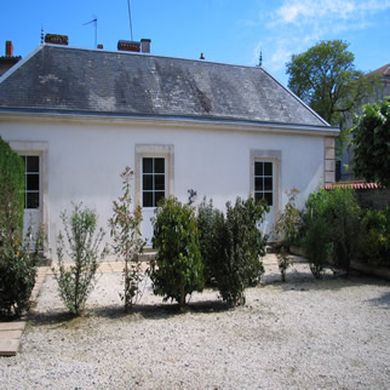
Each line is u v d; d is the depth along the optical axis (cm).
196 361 363
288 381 327
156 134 945
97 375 334
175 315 502
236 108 1062
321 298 591
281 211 1066
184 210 538
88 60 1032
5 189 590
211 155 995
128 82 1012
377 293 623
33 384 319
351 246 741
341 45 2542
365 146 763
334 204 795
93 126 896
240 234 544
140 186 934
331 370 347
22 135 847
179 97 1023
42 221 864
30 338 419
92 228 519
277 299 583
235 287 536
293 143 1091
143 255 892
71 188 880
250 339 419
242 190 1027
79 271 501
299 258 940
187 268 515
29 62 958
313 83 2591
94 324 464
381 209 915
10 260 480
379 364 360
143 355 376
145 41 1216
